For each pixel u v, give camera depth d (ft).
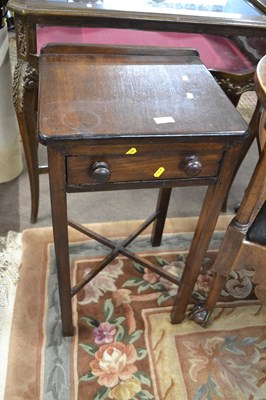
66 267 2.90
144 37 4.18
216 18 3.30
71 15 3.06
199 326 3.72
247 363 3.48
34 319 3.64
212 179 2.57
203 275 4.18
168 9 3.35
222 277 3.25
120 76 2.72
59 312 3.71
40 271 4.05
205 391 3.27
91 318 3.69
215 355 3.51
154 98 2.54
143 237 4.51
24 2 3.07
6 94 4.39
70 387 3.21
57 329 3.59
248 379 3.37
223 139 2.31
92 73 2.71
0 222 4.53
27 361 3.34
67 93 2.48
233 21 3.31
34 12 3.00
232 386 3.32
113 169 2.35
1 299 3.76
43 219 4.62
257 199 2.64
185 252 4.39
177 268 4.20
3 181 5.05
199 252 3.06
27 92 3.49
